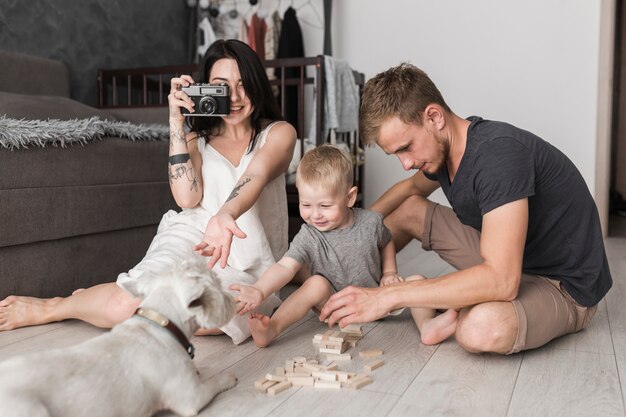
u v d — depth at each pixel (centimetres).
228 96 158
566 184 136
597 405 109
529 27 370
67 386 85
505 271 122
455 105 390
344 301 129
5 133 168
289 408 107
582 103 362
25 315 158
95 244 203
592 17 356
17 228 172
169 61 407
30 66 293
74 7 331
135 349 96
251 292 134
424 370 126
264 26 400
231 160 167
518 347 129
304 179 152
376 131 128
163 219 170
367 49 407
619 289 206
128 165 215
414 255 278
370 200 414
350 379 117
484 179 124
